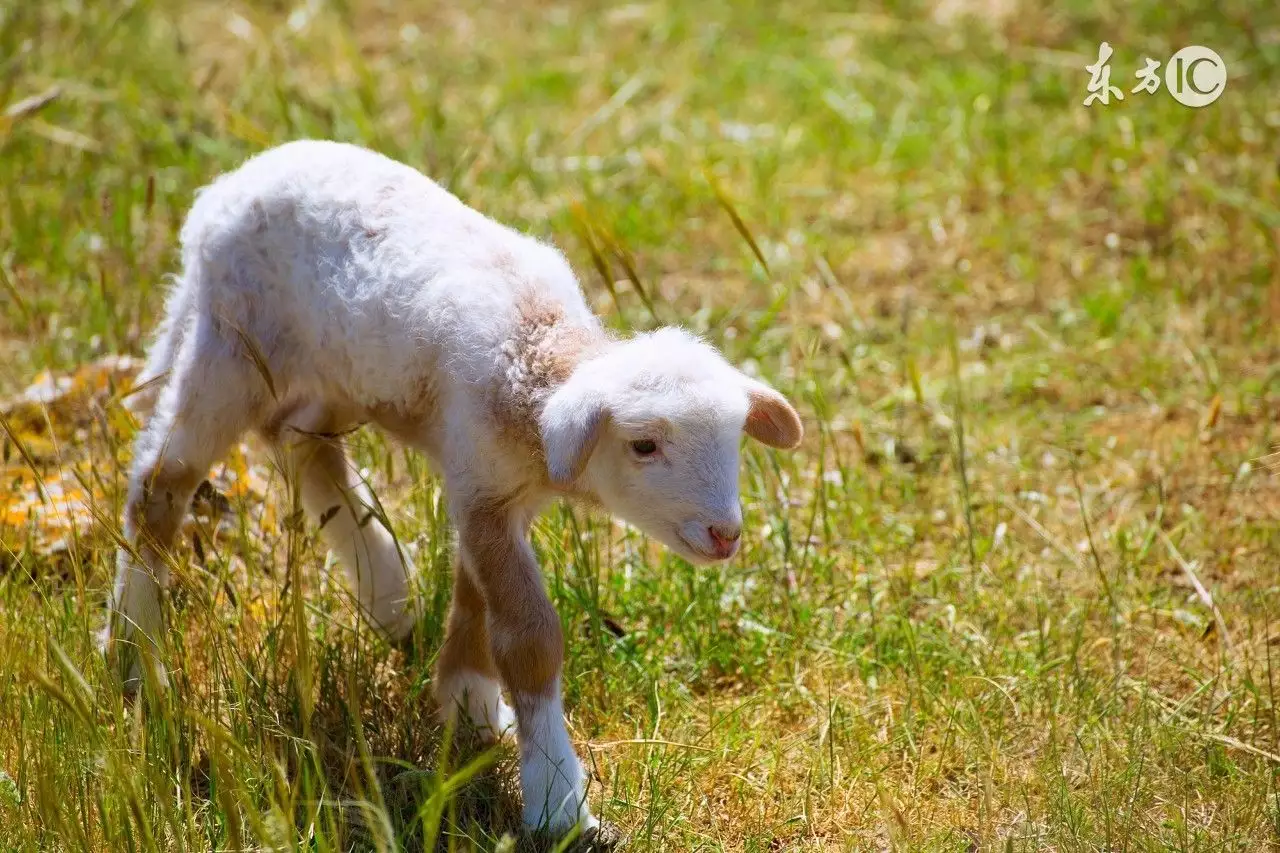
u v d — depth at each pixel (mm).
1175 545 10016
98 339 11609
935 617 9234
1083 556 9898
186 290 8273
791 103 17156
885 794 7324
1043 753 7961
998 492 10641
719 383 6945
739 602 9227
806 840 7496
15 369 11664
